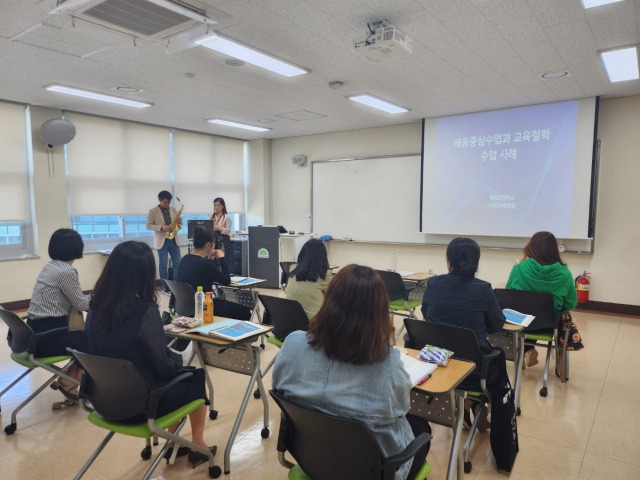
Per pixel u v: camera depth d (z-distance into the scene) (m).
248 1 2.71
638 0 2.68
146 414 1.67
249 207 8.46
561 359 3.20
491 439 2.18
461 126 5.93
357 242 7.22
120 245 1.77
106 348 1.74
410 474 1.38
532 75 4.20
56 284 2.54
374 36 3.01
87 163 5.99
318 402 1.24
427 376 1.72
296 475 1.43
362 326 1.20
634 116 4.93
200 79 4.34
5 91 4.74
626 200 5.04
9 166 5.29
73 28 2.90
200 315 2.45
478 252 2.29
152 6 2.54
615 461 2.24
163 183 6.96
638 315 5.05
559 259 3.05
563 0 2.69
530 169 5.46
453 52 3.59
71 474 2.11
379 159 6.88
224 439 2.44
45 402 2.89
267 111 5.80
